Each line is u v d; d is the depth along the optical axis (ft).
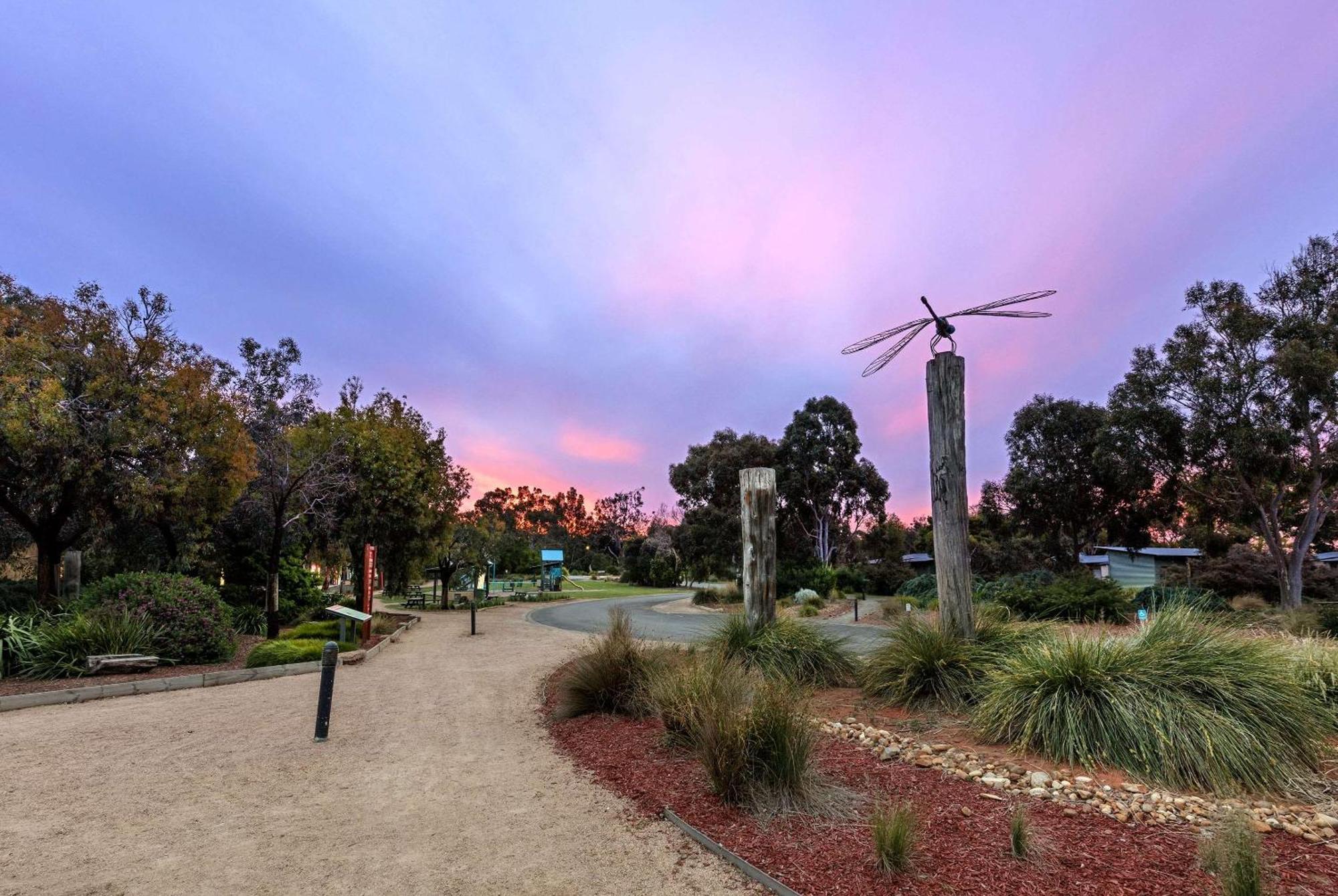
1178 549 133.08
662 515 243.60
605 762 17.90
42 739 20.77
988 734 17.61
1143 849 11.24
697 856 12.16
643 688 22.90
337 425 68.90
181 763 18.26
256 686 30.50
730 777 14.26
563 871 11.64
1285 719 15.29
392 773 17.44
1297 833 11.82
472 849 12.63
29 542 56.49
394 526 72.69
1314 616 41.01
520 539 225.15
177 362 45.98
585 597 121.39
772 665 25.07
